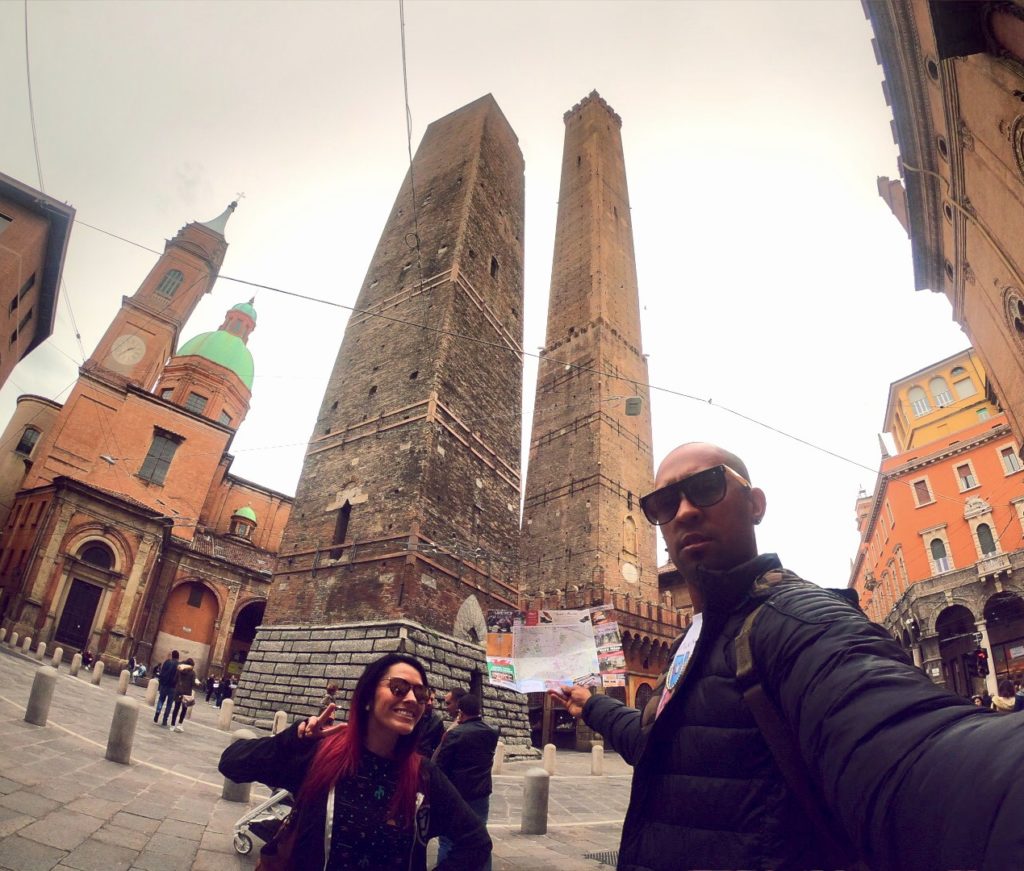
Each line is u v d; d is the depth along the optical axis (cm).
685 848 126
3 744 742
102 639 2764
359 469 2044
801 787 112
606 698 223
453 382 2155
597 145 5716
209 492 4362
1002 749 62
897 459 3447
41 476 3250
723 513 162
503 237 2969
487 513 2194
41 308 2850
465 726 532
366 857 230
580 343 4422
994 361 1429
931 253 1544
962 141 1106
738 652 130
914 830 67
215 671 3325
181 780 821
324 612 1789
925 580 3050
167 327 4262
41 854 463
